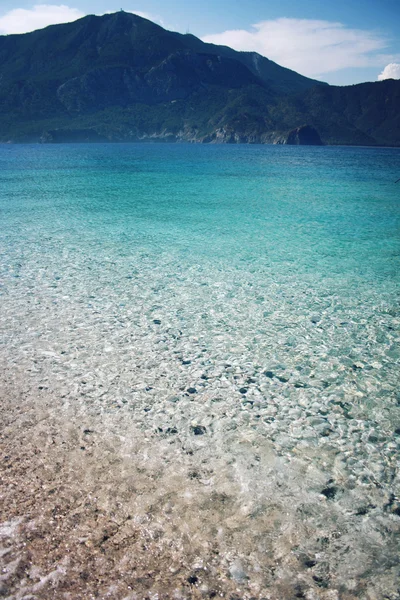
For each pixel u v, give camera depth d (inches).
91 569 135.7
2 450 189.3
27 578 132.6
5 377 251.9
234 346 296.0
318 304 378.0
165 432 204.7
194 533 149.7
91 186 1251.8
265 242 608.7
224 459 187.6
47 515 155.0
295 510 161.5
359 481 177.2
